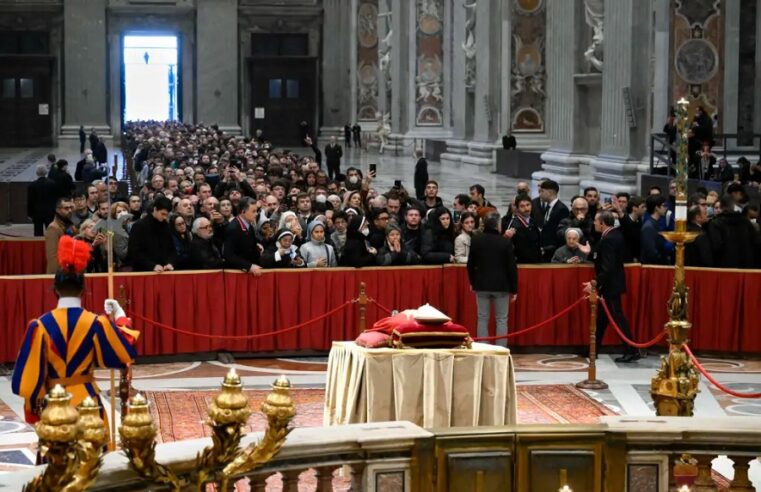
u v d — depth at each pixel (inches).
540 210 607.2
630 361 533.6
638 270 546.3
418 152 1878.7
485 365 345.7
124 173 1359.5
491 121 1449.3
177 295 524.4
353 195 684.7
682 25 1043.9
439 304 545.0
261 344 535.8
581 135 1092.5
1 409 441.4
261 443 213.9
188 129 1940.2
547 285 546.9
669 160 885.8
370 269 538.6
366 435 239.8
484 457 247.8
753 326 538.0
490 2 1422.2
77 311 276.7
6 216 1153.4
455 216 649.0
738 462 253.6
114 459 206.2
